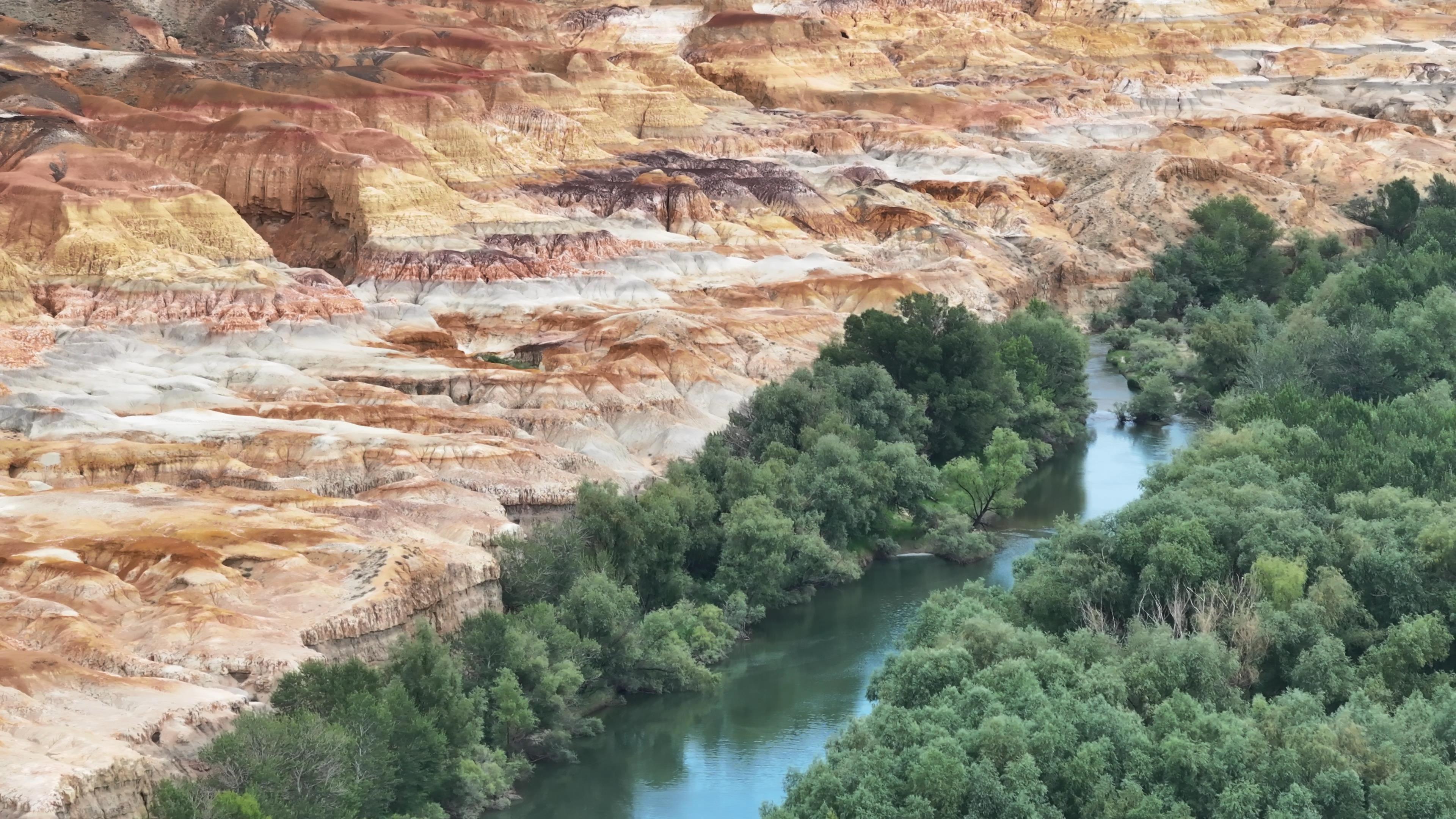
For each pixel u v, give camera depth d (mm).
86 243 173125
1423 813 81000
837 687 110562
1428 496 120000
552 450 135000
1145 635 97312
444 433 138375
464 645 99812
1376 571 106062
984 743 84562
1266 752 84812
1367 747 85438
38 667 84438
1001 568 132875
